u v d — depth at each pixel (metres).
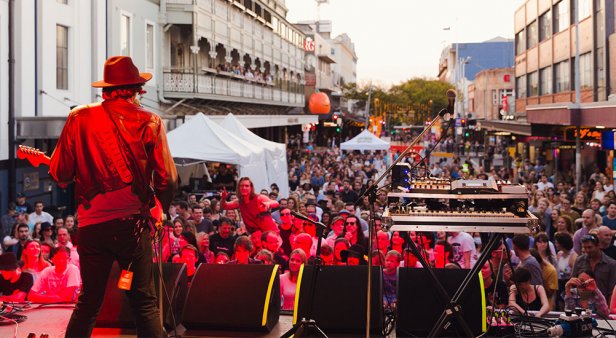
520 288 7.77
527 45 50.41
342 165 34.38
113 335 5.91
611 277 9.09
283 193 24.34
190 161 18.28
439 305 5.89
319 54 88.38
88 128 4.75
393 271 8.29
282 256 11.10
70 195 22.59
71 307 6.95
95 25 23.17
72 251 10.41
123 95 4.86
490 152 52.84
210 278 6.14
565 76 38.53
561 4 39.28
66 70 21.73
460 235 11.19
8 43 18.56
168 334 5.98
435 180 6.27
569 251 10.57
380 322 5.88
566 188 23.36
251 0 43.53
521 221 5.30
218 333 5.99
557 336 6.05
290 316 6.74
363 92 115.06
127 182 4.74
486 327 5.87
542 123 32.09
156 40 30.17
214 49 34.81
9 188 18.45
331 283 6.03
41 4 19.84
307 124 59.09
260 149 20.97
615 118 21.12
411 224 5.36
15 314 6.46
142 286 4.95
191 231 11.55
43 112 19.97
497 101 83.25
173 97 30.58
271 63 51.69
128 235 4.80
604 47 30.50
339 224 11.21
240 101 39.22
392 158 35.31
